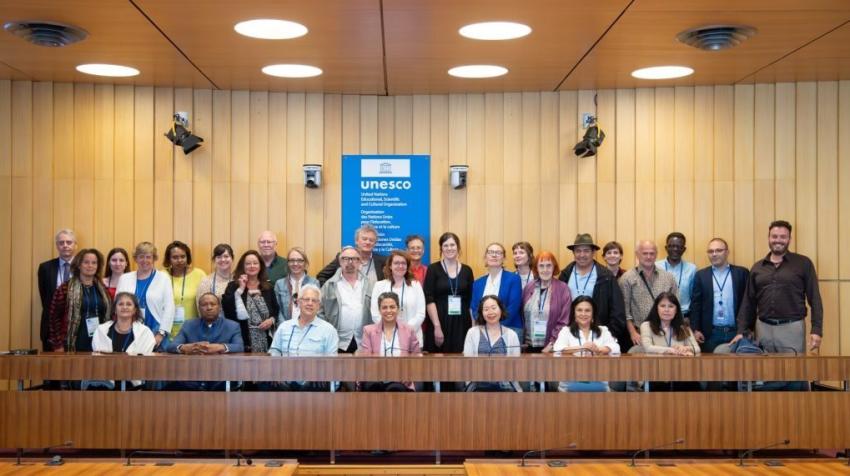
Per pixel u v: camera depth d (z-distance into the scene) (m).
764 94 9.06
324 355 6.37
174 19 6.52
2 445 6.21
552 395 6.21
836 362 6.30
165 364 6.21
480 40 7.12
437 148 9.42
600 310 7.87
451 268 8.19
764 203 9.07
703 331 8.30
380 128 9.47
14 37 7.11
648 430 6.23
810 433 6.27
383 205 9.38
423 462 6.42
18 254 8.98
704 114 9.13
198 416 6.21
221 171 9.29
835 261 8.97
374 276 8.43
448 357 6.22
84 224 9.09
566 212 9.29
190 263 8.34
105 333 6.92
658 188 9.19
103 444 6.20
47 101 9.04
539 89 9.26
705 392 6.26
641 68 8.24
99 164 9.11
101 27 6.76
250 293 7.69
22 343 8.95
